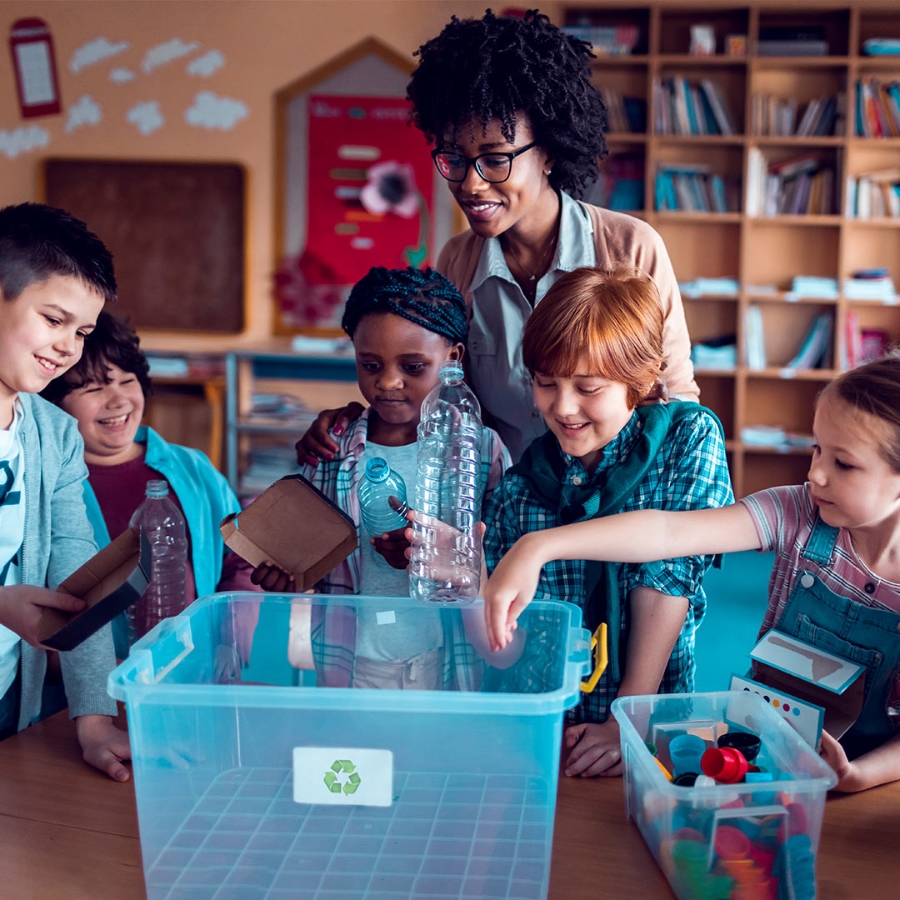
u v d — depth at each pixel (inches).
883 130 191.5
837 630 46.7
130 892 36.5
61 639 40.3
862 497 41.8
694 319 205.6
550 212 64.6
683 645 52.0
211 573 71.9
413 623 44.3
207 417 205.5
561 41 59.7
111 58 196.4
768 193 195.0
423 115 63.2
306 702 34.4
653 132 192.7
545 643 42.8
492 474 57.6
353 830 35.4
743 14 193.0
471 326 67.5
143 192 199.6
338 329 201.5
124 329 72.3
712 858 34.4
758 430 199.3
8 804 42.1
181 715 35.4
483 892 34.9
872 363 43.1
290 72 194.9
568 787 43.9
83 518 57.4
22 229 50.1
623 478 49.8
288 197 198.5
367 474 51.5
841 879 36.9
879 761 43.7
